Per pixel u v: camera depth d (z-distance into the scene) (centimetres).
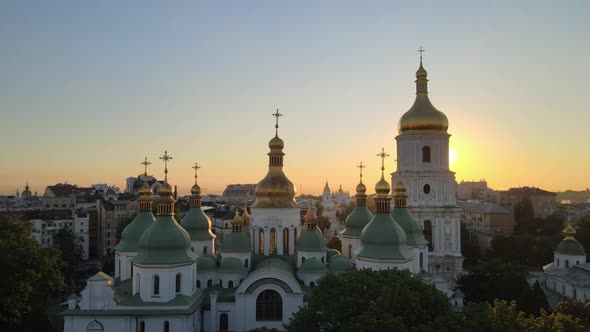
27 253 7812
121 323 6925
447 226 10862
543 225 19262
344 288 5747
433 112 11075
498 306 5278
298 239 8775
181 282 7238
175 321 6931
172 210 7588
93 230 18962
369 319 4941
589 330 5216
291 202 9125
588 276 9825
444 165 11056
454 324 4931
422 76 11419
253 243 9044
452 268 10756
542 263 15338
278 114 9381
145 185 8994
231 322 7556
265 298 7556
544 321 5262
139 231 8719
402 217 9000
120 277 8681
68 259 13450
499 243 15712
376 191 7931
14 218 8431
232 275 8050
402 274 6031
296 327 5703
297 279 8219
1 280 7394
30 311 8125
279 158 9262
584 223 16975
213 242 9694
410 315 5178
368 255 7519
